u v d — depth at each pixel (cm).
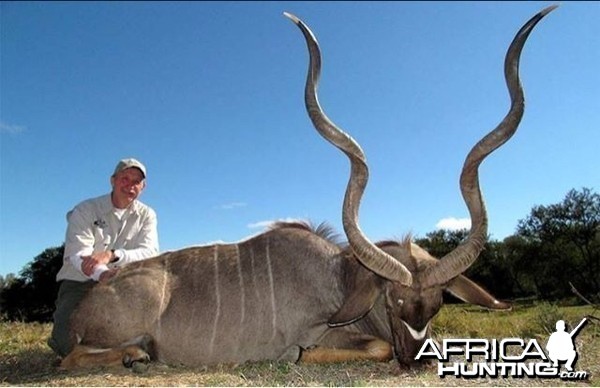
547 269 1745
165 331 455
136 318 452
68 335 464
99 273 471
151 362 453
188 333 455
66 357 448
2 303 1155
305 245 479
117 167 515
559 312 639
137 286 457
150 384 382
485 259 1714
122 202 516
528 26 434
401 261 434
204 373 423
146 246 526
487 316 760
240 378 398
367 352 455
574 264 1738
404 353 418
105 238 511
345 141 435
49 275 1187
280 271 469
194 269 473
